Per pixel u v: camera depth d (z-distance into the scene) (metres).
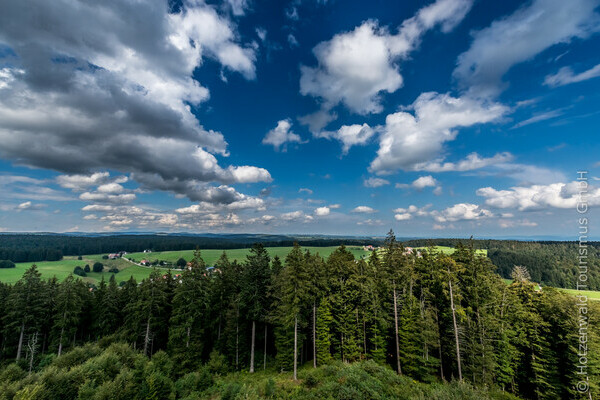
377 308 36.78
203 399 24.08
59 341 41.50
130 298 45.38
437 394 18.59
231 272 45.44
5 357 41.03
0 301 44.81
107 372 25.55
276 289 37.53
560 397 28.88
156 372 24.03
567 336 29.48
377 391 21.66
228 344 38.88
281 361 36.66
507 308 34.12
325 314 38.00
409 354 32.84
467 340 31.98
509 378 31.25
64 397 21.53
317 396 22.20
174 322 36.81
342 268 41.75
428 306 35.69
